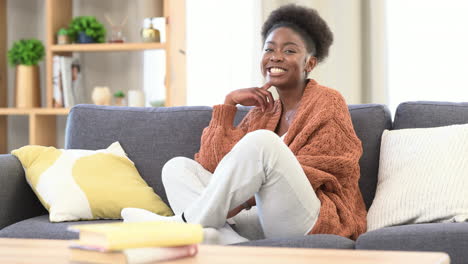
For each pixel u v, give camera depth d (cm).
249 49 380
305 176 189
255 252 129
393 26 364
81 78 391
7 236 214
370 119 240
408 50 362
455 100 356
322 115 213
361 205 223
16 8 417
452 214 202
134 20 405
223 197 177
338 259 120
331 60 364
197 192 209
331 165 206
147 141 254
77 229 120
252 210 215
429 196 208
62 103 379
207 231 178
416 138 225
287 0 369
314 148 209
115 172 242
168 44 361
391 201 213
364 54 367
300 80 235
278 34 235
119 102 386
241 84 382
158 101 369
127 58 405
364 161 236
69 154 246
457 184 207
